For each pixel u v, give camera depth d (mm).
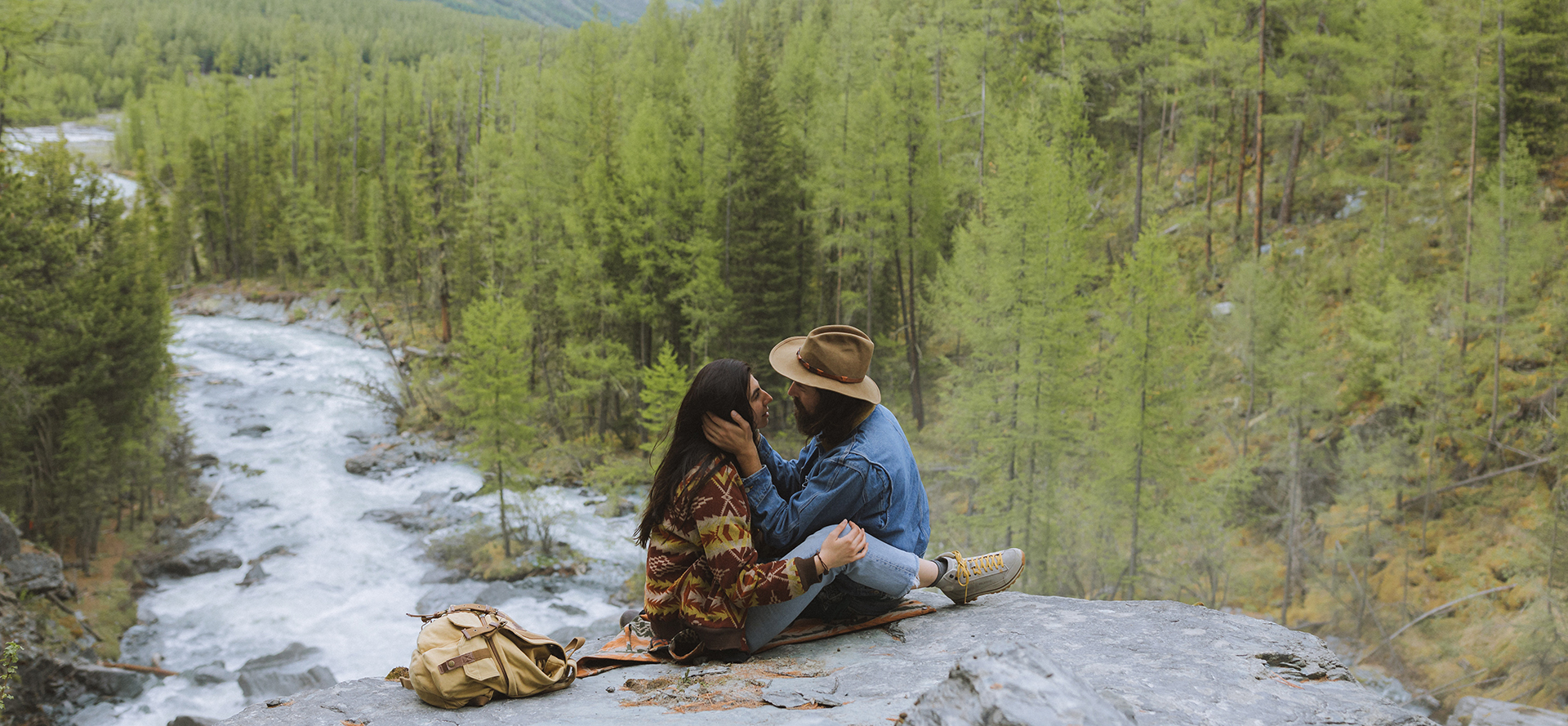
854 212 40188
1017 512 25156
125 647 23281
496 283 53500
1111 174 48844
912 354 39156
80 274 29391
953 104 47125
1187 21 40438
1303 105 39688
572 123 55031
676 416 3289
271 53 191500
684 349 48188
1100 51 43125
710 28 99000
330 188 89062
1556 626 21047
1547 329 27922
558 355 48594
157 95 121188
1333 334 32594
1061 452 25594
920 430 38688
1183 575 24500
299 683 21438
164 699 20688
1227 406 32031
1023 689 1842
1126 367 24344
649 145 45188
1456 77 34719
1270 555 27984
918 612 3672
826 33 55500
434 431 44188
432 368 52719
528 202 50688
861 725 2299
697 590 3293
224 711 20406
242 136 91688
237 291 78375
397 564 29750
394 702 2980
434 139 84938
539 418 45125
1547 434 25922
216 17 197500
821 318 48375
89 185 30562
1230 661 2875
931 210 39875
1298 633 3199
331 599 26875
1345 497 27359
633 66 65688
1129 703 2412
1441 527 26234
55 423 28938
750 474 3227
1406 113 38781
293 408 46688
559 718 2686
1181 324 24703
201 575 28406
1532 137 33375
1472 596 23484
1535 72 33844
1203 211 41156
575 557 30438
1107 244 44062
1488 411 27672
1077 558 25312
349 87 105750
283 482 36656
